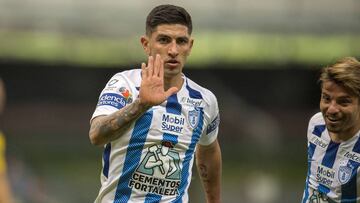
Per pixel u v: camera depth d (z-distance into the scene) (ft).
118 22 229.45
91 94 279.69
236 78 280.51
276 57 233.14
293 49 232.73
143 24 229.04
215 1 239.09
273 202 243.19
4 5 227.61
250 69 265.13
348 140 69.77
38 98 277.44
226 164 267.59
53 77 273.33
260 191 243.40
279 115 288.92
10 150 253.24
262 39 232.12
